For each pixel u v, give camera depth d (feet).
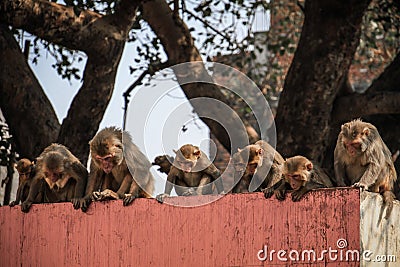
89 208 40.47
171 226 38.04
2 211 43.45
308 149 58.70
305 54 58.80
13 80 61.21
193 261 37.14
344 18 57.62
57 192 47.03
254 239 35.73
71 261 40.47
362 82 89.15
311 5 59.16
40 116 61.82
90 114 58.90
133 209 39.22
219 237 36.68
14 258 42.45
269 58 82.58
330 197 34.06
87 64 58.90
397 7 65.51
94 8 63.82
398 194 51.57
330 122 60.03
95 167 44.24
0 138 68.39
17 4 54.90
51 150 46.85
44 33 56.49
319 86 58.03
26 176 47.24
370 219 34.09
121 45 58.59
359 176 42.96
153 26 64.03
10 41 62.08
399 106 59.47
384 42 75.41
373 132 42.16
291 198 35.09
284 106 59.47
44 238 41.63
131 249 38.88
